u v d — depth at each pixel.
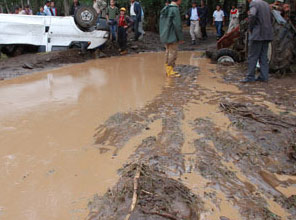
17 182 3.22
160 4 18.25
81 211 2.75
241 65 9.04
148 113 5.06
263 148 3.79
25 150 3.90
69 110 5.30
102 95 6.20
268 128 4.33
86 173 3.35
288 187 3.08
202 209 2.75
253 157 3.59
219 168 3.38
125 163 3.51
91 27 11.45
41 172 3.39
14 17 10.66
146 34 17.28
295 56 7.60
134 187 2.93
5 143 4.09
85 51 11.52
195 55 12.29
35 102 5.79
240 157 3.61
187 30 21.94
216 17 16.80
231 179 3.20
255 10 6.46
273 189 3.05
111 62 10.66
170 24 7.56
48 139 4.19
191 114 4.97
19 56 11.12
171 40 7.62
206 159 3.55
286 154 3.64
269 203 2.85
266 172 3.33
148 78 7.74
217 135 4.16
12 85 7.19
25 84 7.28
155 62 10.54
